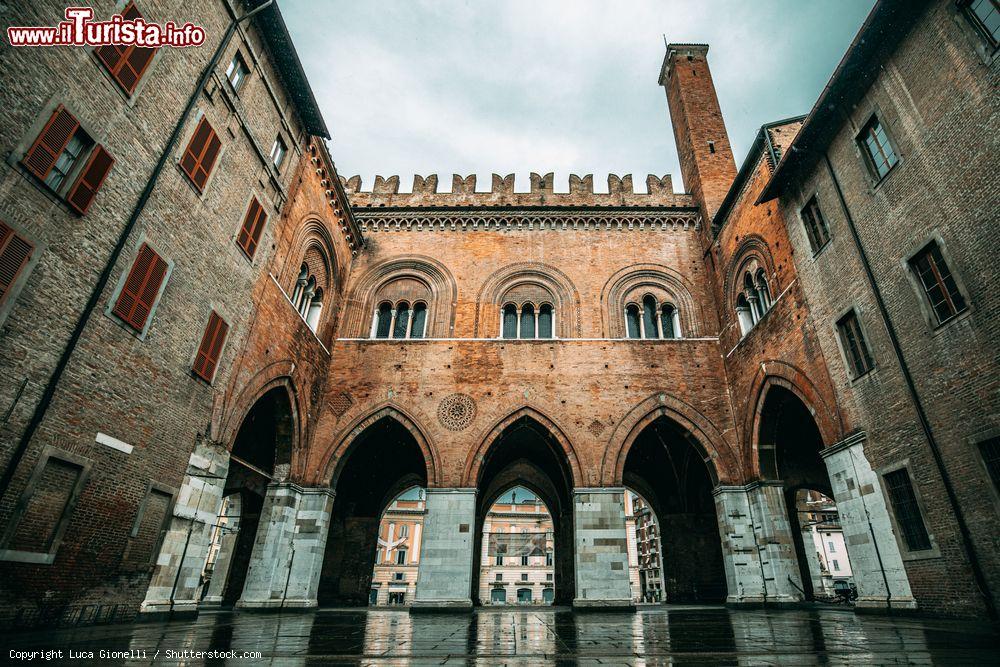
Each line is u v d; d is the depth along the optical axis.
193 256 14.83
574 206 27.39
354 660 7.25
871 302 15.16
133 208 12.59
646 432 27.42
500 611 20.80
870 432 14.98
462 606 19.20
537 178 29.58
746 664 6.70
